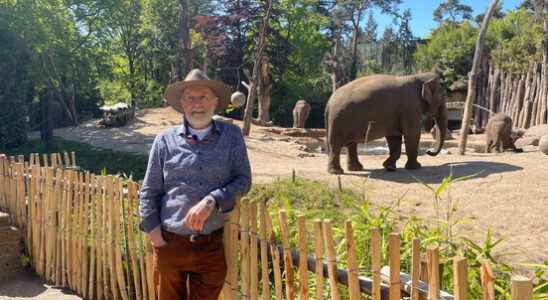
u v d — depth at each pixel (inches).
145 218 121.3
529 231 269.6
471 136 1071.0
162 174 121.3
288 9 1659.7
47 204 209.6
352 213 295.1
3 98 986.1
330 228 109.4
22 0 1015.6
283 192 329.7
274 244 126.2
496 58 1295.5
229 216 132.4
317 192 331.6
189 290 127.8
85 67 1272.1
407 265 161.5
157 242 122.0
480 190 340.8
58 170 203.6
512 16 1464.1
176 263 121.4
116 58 1866.4
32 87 1159.0
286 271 122.3
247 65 1664.6
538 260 230.2
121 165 673.0
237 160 120.8
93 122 1363.2
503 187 344.5
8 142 996.6
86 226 192.4
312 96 1811.0
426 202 322.7
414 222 189.2
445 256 157.6
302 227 116.9
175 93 123.4
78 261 197.2
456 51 1513.3
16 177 229.3
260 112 1358.3
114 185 178.7
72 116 1355.8
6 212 237.5
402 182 373.4
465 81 1448.1
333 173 414.9
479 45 575.8
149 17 1681.8
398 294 97.3
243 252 130.9
